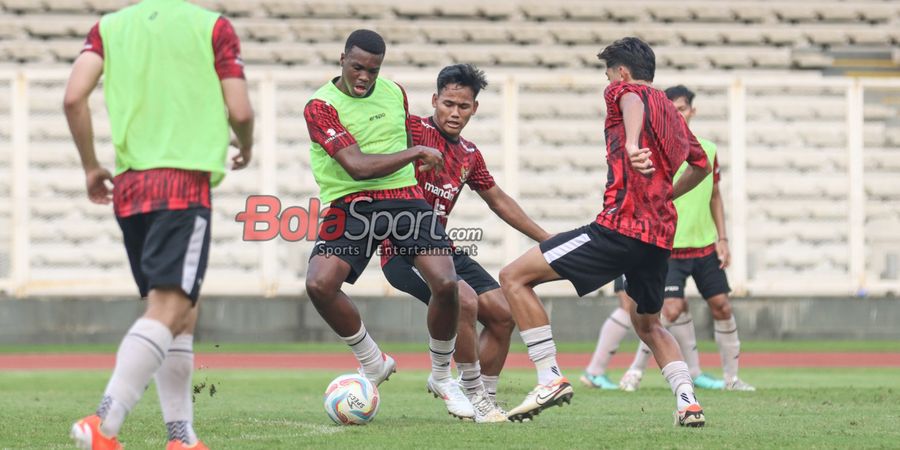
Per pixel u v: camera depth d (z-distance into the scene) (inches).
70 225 2532.0
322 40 2947.8
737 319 2315.5
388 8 3026.6
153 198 567.5
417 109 2566.4
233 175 2527.1
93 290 2299.5
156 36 581.6
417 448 673.0
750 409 996.6
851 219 2428.6
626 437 733.3
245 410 995.9
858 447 692.1
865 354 2048.5
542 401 789.2
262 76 2351.1
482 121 2696.9
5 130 2554.1
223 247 2516.0
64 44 2827.3
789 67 2962.6
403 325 2256.4
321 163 855.1
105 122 2596.0
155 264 562.9
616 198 775.1
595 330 2282.2
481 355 896.9
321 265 849.5
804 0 3093.0
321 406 1048.2
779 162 2694.4
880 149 2741.1
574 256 782.5
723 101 2711.6
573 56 2928.2
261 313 2263.8
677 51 2950.3
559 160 2679.6
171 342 572.4
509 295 802.2
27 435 771.4
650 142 766.5
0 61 2807.6
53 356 2023.9
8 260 2340.1
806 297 2317.9
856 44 3019.2
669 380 827.4
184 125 577.0
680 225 1299.2
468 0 3051.2
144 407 1018.7
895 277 2576.3
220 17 592.1
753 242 2645.2
